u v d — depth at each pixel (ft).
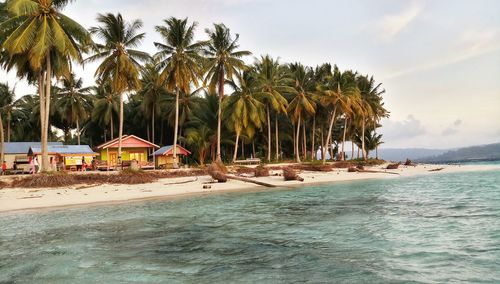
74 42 100.22
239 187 95.81
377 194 77.25
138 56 120.47
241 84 150.92
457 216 49.01
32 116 202.28
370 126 254.06
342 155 218.18
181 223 49.14
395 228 42.42
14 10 82.28
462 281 24.97
